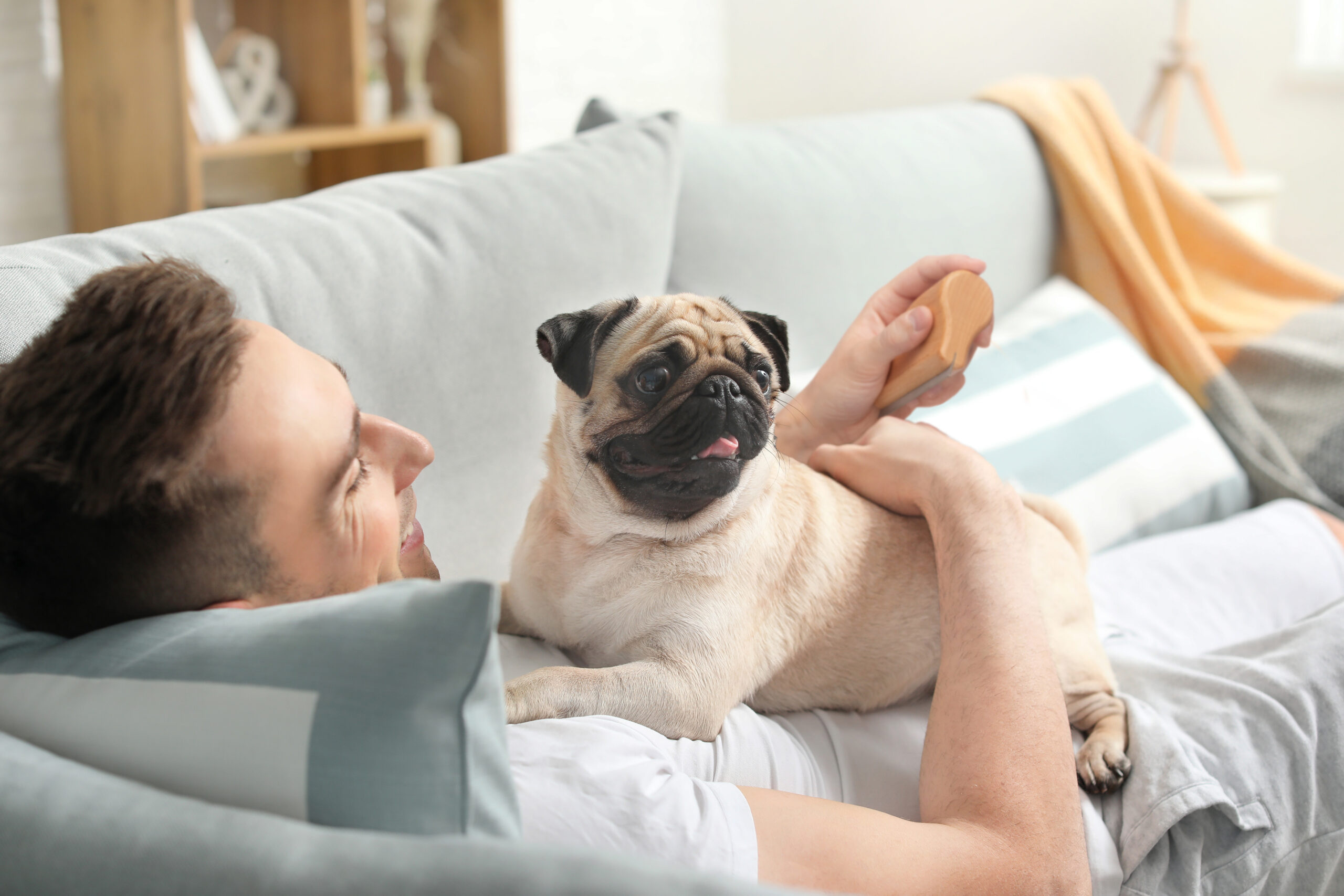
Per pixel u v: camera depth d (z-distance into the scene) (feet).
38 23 8.96
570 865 1.56
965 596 3.18
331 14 10.18
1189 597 5.33
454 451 3.97
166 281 2.15
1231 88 13.03
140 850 1.65
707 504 3.35
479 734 1.87
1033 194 7.43
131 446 1.97
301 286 3.59
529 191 4.46
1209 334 7.45
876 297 4.16
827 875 2.40
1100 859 3.18
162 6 8.50
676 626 3.34
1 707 2.06
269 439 2.16
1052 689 2.97
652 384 3.38
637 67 15.56
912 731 3.65
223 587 2.17
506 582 4.11
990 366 6.16
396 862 1.59
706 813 2.43
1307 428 6.83
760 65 16.93
